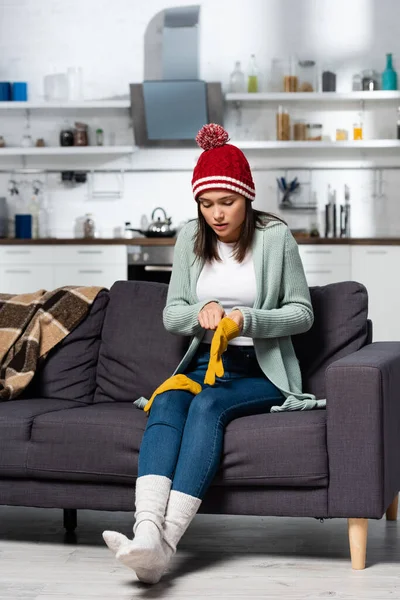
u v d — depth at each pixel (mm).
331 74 7160
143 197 7484
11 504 2975
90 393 3527
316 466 2680
